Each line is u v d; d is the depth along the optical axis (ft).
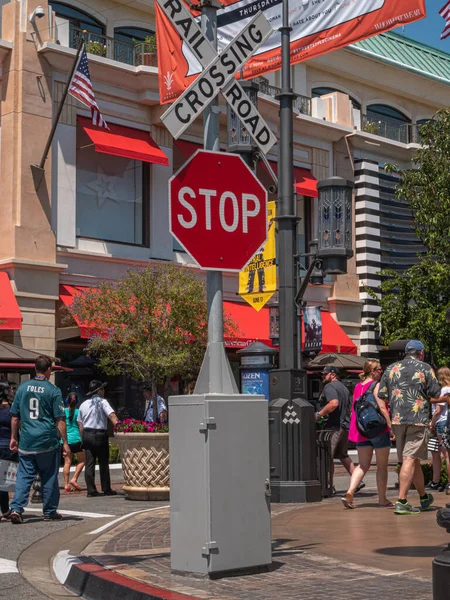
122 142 87.40
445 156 79.92
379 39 126.82
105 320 76.38
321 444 43.96
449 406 39.65
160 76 62.69
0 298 78.59
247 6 47.60
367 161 112.98
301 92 113.09
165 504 45.19
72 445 55.21
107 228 89.66
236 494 22.49
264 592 20.59
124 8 97.86
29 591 23.97
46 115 83.51
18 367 73.51
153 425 47.42
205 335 77.97
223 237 23.11
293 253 42.80
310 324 74.64
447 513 18.04
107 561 25.34
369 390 38.29
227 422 22.40
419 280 80.79
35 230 81.92
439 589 17.53
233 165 23.50
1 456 38.42
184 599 19.98
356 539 28.40
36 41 82.94
